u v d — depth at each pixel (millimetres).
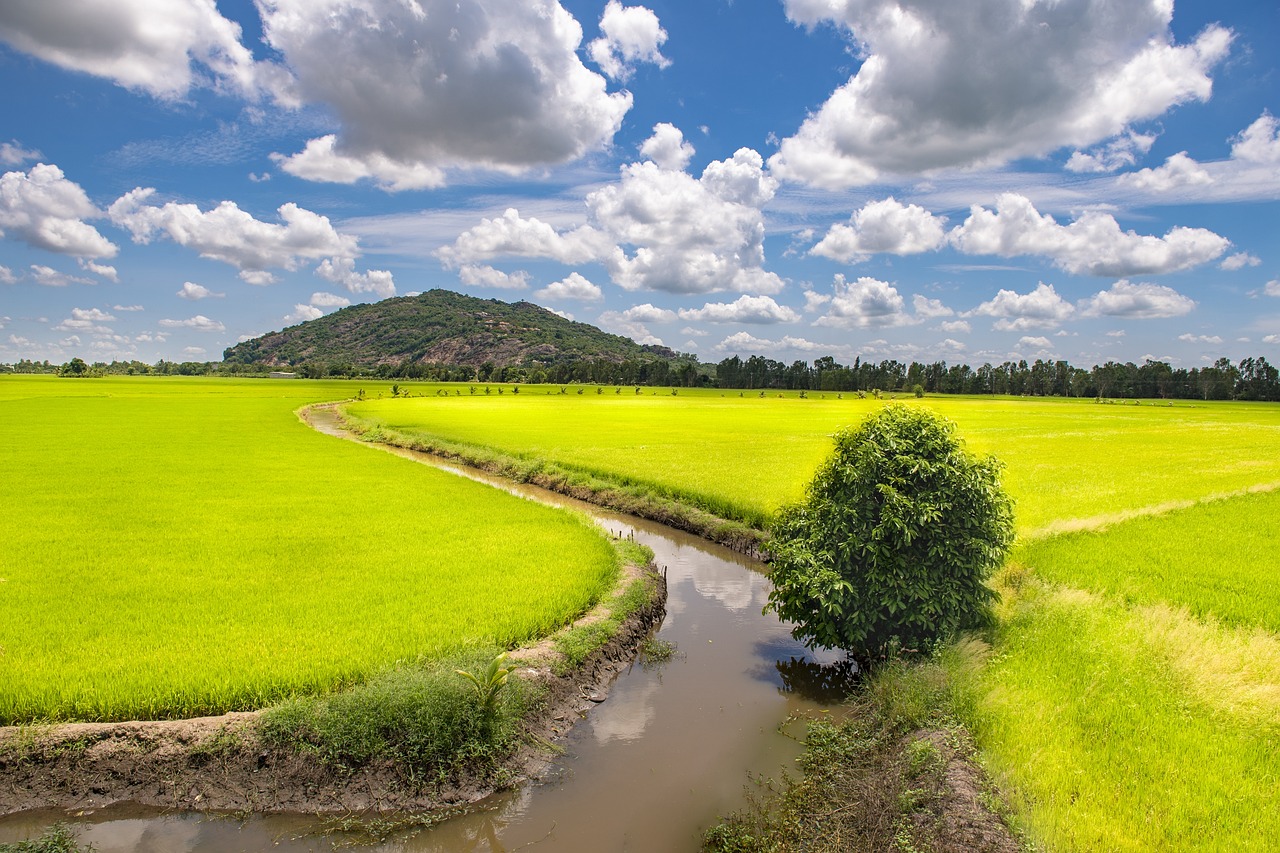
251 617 11555
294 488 25141
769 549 12320
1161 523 19656
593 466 31516
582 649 10922
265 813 7555
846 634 11250
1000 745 7719
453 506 21828
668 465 32438
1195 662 9641
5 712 8422
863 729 9008
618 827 7488
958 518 11078
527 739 8859
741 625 13578
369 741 7992
